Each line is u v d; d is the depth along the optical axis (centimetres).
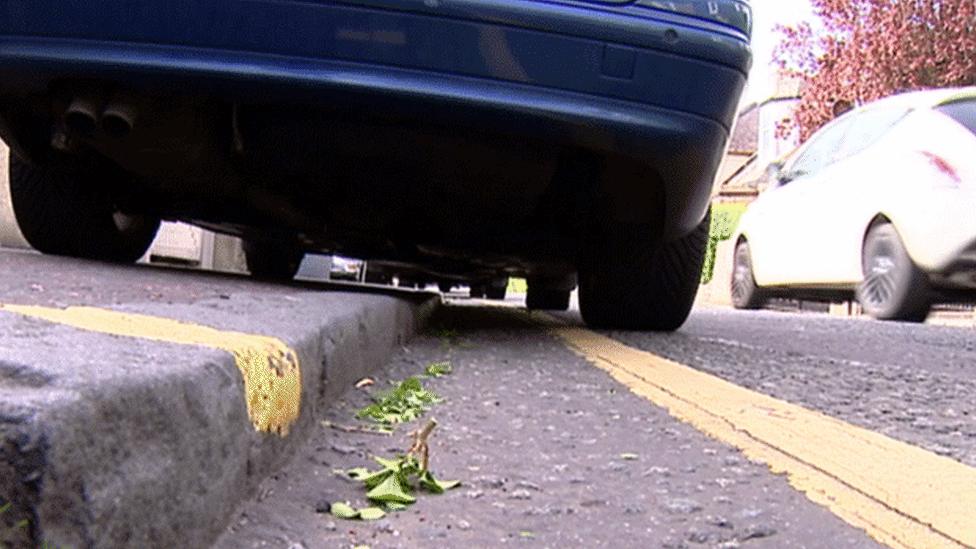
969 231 612
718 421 205
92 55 276
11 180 378
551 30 275
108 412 89
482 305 732
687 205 323
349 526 126
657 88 284
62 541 82
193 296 253
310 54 271
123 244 417
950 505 144
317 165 314
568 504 141
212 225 446
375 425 186
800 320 627
